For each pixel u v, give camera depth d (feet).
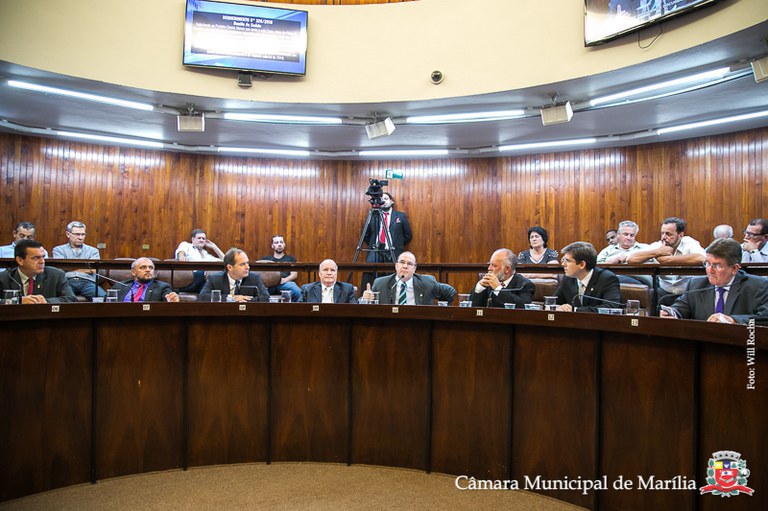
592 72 15.98
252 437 9.81
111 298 10.18
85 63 16.85
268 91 18.83
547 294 13.62
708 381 6.84
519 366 8.86
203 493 8.48
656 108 18.22
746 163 19.66
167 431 9.46
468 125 20.62
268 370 9.88
